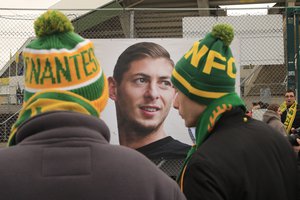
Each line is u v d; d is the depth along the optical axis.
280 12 8.36
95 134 1.10
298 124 6.26
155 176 1.10
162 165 5.40
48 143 1.05
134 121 5.40
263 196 1.70
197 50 1.99
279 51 5.80
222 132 1.80
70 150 1.04
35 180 1.00
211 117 1.89
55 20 1.19
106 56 5.43
